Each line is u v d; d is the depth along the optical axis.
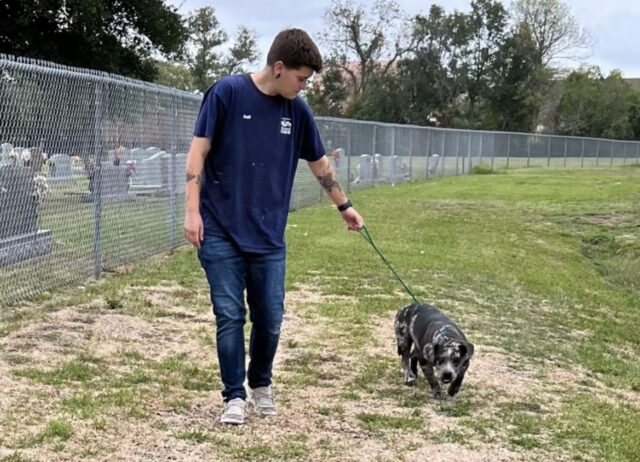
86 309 6.60
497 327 7.10
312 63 3.81
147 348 5.56
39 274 7.24
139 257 9.10
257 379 4.22
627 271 11.52
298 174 16.42
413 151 28.28
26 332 5.75
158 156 9.55
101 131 7.96
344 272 9.09
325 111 65.25
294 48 3.76
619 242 14.22
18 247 6.99
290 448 3.79
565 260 12.00
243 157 3.85
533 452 4.03
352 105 63.84
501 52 63.66
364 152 23.22
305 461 3.67
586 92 65.06
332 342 6.08
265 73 3.87
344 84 66.06
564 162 43.53
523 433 4.32
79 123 7.64
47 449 3.58
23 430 3.79
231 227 3.87
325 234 12.36
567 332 7.27
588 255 13.19
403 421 4.32
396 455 3.82
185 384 4.73
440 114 64.69
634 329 7.84
